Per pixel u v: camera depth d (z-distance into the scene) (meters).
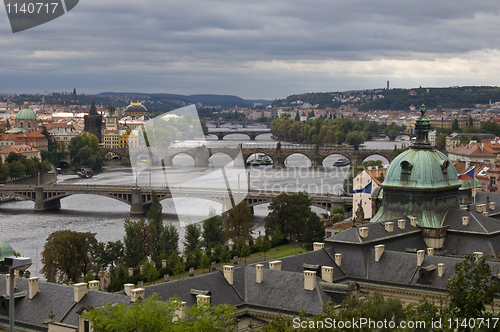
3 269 132.50
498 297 123.12
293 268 132.25
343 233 148.75
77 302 107.12
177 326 81.12
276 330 92.06
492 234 161.12
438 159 175.62
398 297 135.12
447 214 170.25
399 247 155.50
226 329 92.00
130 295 104.75
